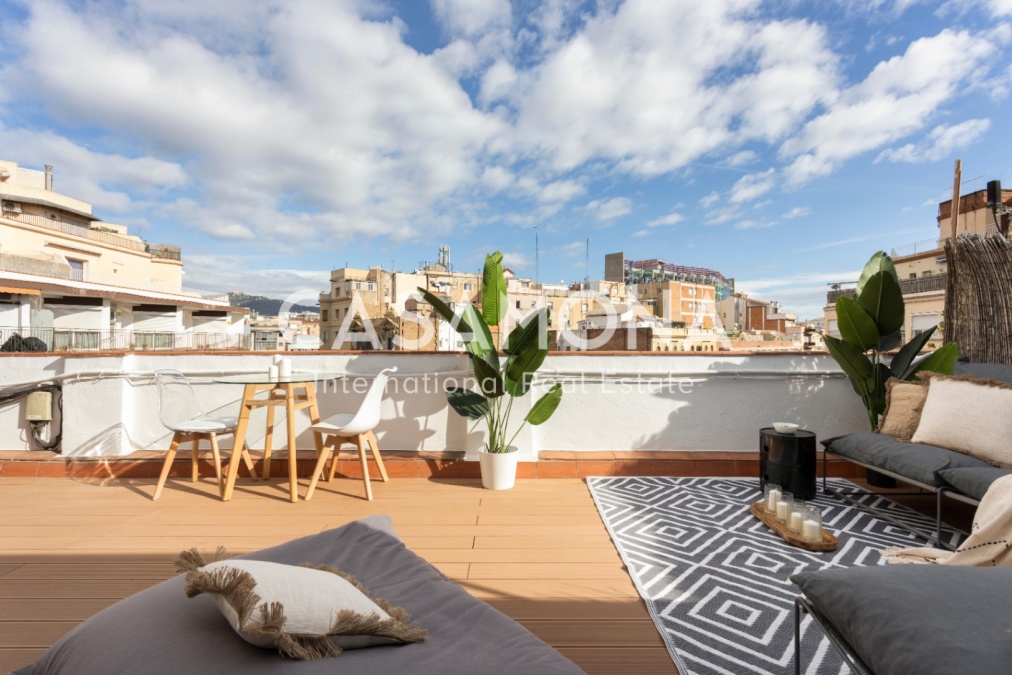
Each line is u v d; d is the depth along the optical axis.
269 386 3.55
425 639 1.07
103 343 18.80
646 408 4.07
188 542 2.63
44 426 4.04
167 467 3.39
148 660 0.91
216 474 3.72
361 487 3.63
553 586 2.15
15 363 4.06
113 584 2.14
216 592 0.96
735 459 3.88
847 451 3.24
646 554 2.46
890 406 3.33
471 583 2.18
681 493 3.45
